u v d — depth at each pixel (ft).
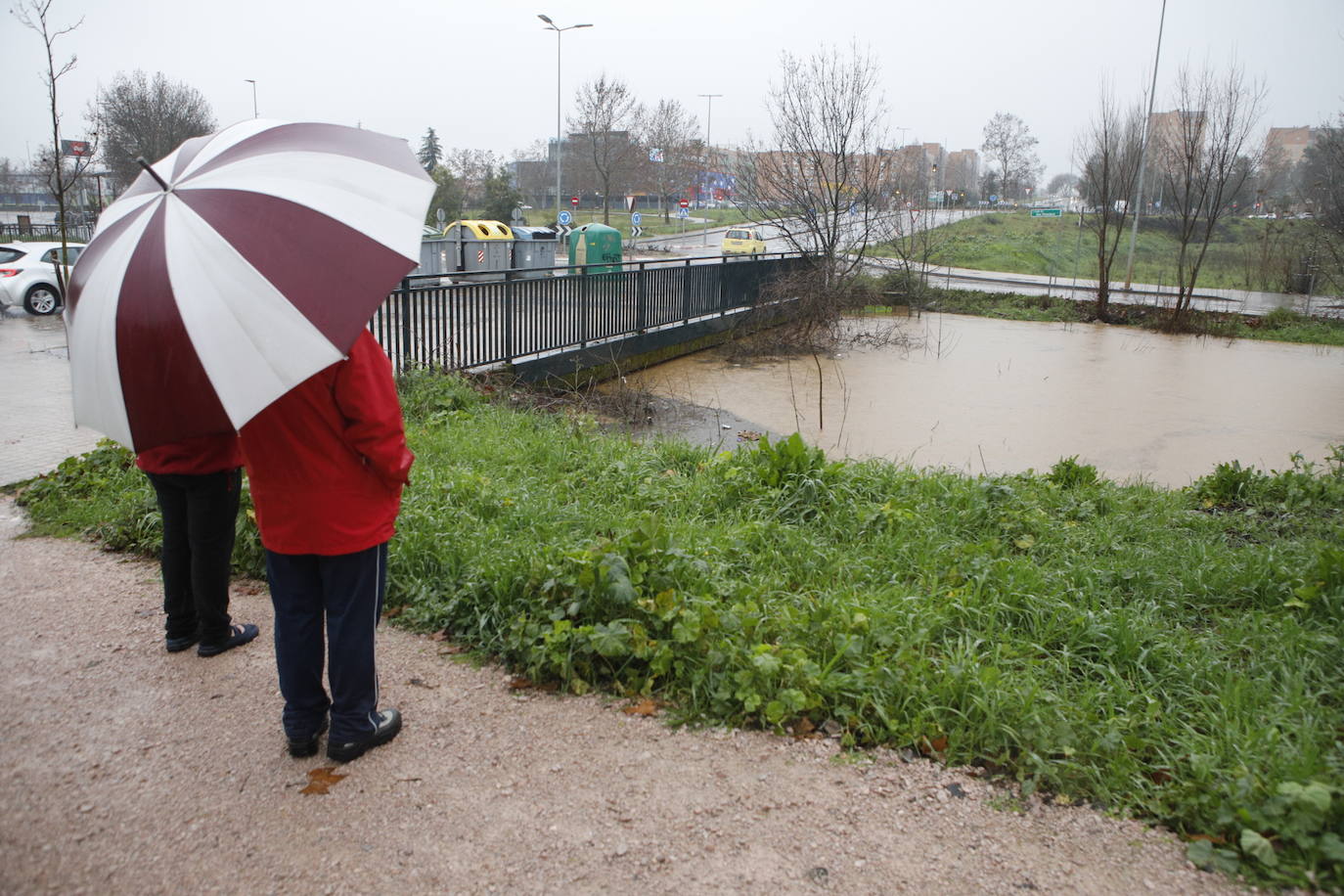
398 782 9.47
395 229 8.73
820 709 10.81
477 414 26.18
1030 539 17.15
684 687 11.21
